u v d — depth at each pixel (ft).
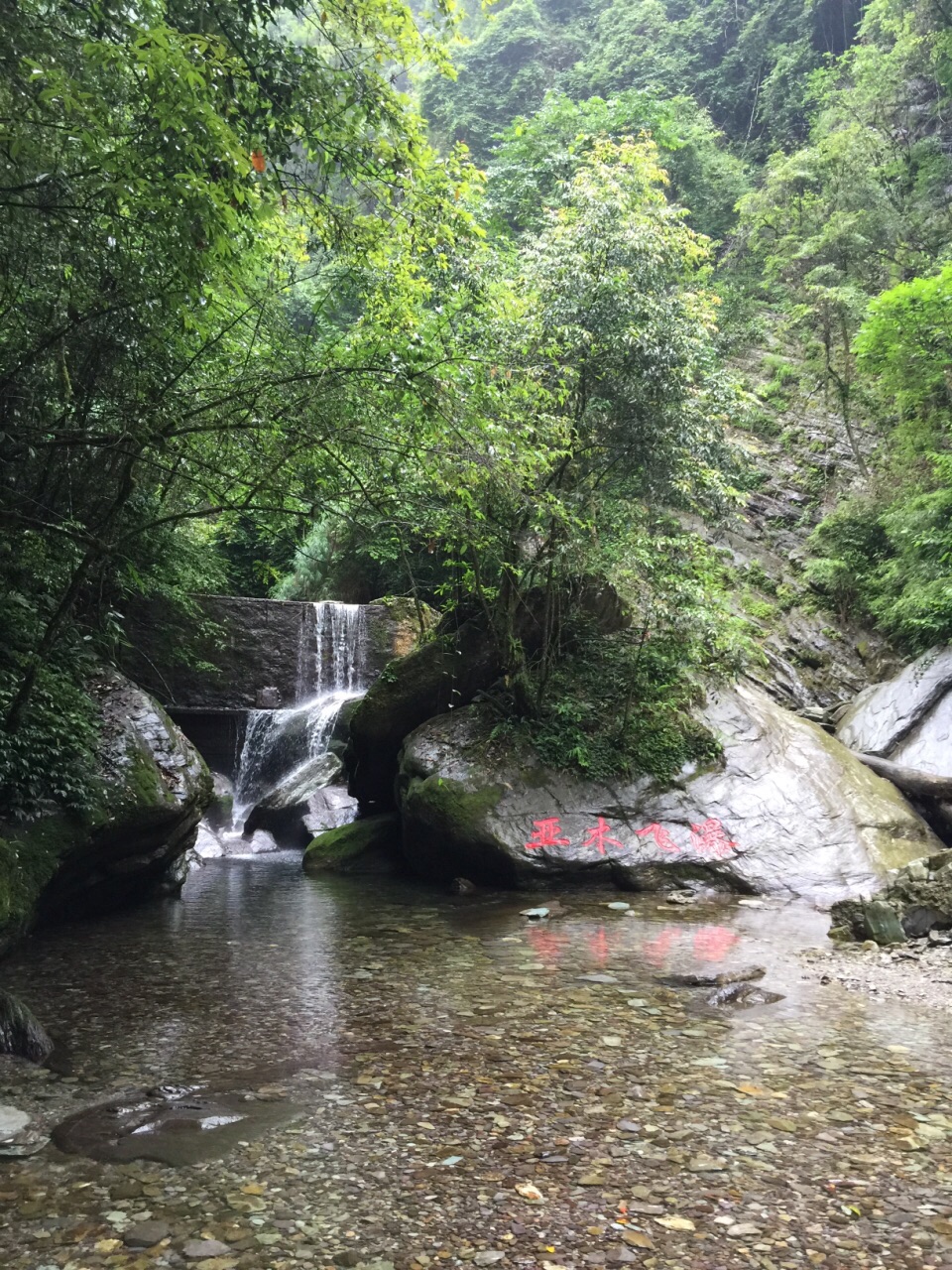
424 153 23.71
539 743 39.27
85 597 38.63
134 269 20.21
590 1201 11.25
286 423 23.59
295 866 43.47
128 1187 11.63
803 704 60.29
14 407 23.67
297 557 78.48
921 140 95.50
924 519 58.70
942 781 40.45
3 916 23.12
